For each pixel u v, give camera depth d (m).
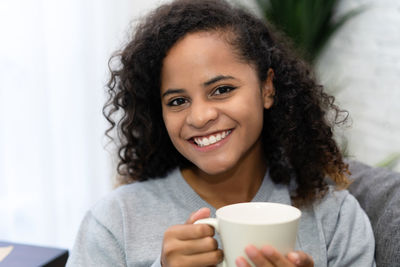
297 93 0.84
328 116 0.94
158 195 0.78
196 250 0.49
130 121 0.83
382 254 0.71
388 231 0.72
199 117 0.64
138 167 0.86
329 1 1.67
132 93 0.79
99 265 0.68
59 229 1.59
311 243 0.73
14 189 1.46
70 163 1.61
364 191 0.84
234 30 0.69
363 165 0.96
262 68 0.74
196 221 0.51
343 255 0.72
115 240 0.71
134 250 0.70
